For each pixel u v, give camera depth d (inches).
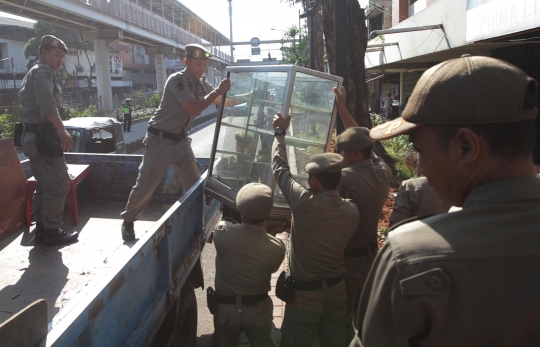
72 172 178.2
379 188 118.9
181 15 1748.3
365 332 41.5
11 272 127.3
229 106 157.2
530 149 39.1
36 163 147.3
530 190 38.0
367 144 116.9
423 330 37.2
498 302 34.6
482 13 358.9
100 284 69.8
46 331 53.8
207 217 166.1
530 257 35.1
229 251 111.6
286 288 112.9
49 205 146.6
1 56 1777.8
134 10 1193.4
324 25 330.3
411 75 813.2
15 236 157.8
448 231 37.3
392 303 38.2
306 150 145.3
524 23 294.0
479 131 38.1
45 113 146.9
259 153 144.5
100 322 70.3
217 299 114.7
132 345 81.2
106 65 1148.5
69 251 144.3
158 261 105.5
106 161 201.8
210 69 2224.4
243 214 111.7
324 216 103.3
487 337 34.9
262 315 113.4
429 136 41.2
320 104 145.5
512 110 36.7
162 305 101.2
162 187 200.1
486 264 35.2
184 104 151.0
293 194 107.6
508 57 432.5
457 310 35.2
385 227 222.5
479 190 39.2
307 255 107.7
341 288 111.7
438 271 35.5
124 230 154.3
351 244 121.4
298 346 110.7
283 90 137.6
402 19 669.3
